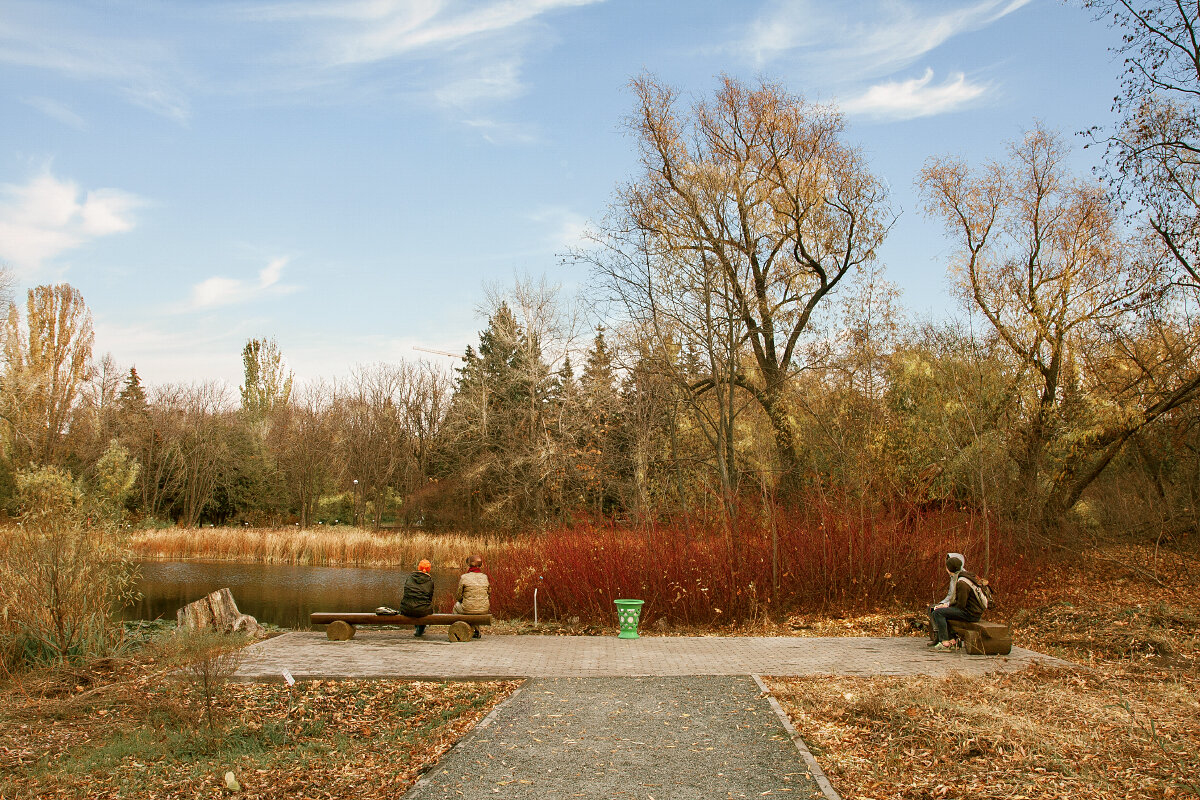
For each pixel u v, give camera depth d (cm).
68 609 1097
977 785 547
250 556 3481
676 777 577
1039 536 2131
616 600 1288
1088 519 2459
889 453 2177
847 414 2186
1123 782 549
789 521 1667
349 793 585
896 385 2362
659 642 1227
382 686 892
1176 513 2242
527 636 1311
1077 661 1041
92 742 741
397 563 3353
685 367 2225
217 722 762
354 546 3416
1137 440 2481
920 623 1268
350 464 5844
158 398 5712
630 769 595
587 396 3309
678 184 2302
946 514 1894
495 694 854
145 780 635
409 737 721
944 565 1578
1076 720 703
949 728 670
